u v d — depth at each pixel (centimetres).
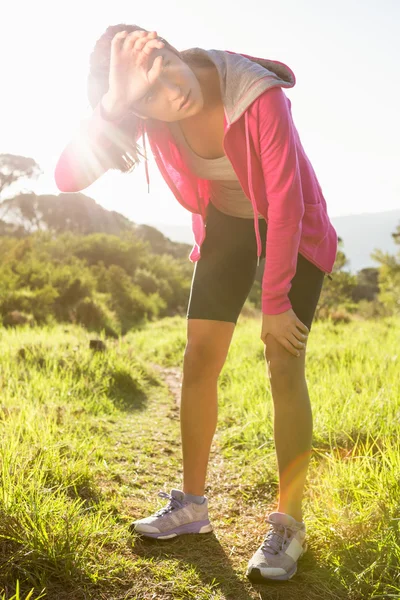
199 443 213
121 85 169
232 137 176
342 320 1485
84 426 369
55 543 175
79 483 243
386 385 371
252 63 178
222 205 216
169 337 1140
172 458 327
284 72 192
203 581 175
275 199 175
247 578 179
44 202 7694
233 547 204
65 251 3045
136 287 2519
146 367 691
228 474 293
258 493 263
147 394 582
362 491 212
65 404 413
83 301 1598
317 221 194
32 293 1545
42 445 263
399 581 166
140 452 333
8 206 7544
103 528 198
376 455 259
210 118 188
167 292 2895
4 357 578
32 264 2027
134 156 197
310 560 189
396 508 195
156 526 202
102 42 181
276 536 183
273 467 284
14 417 308
